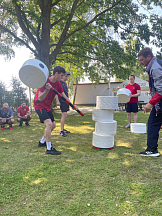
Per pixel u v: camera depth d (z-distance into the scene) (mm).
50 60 11586
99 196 2078
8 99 11961
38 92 3711
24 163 3098
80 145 4242
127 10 11094
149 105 3262
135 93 6305
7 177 2559
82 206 1890
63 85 5484
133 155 3490
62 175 2617
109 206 1888
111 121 3982
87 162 3115
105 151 3760
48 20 10781
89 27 12023
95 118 4008
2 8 10359
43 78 3227
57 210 1833
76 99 27484
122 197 2047
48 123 3656
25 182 2424
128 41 11836
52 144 4340
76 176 2582
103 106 3855
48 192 2174
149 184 2336
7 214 1778
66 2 12477
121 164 3008
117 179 2484
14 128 7035
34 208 1873
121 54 11695
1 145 4320
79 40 12625
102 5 11078
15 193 2156
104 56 12109
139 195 2084
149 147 3488
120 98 5070
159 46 10828
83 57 13477
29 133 5859
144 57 3311
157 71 3137
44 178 2527
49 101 3818
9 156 3475
